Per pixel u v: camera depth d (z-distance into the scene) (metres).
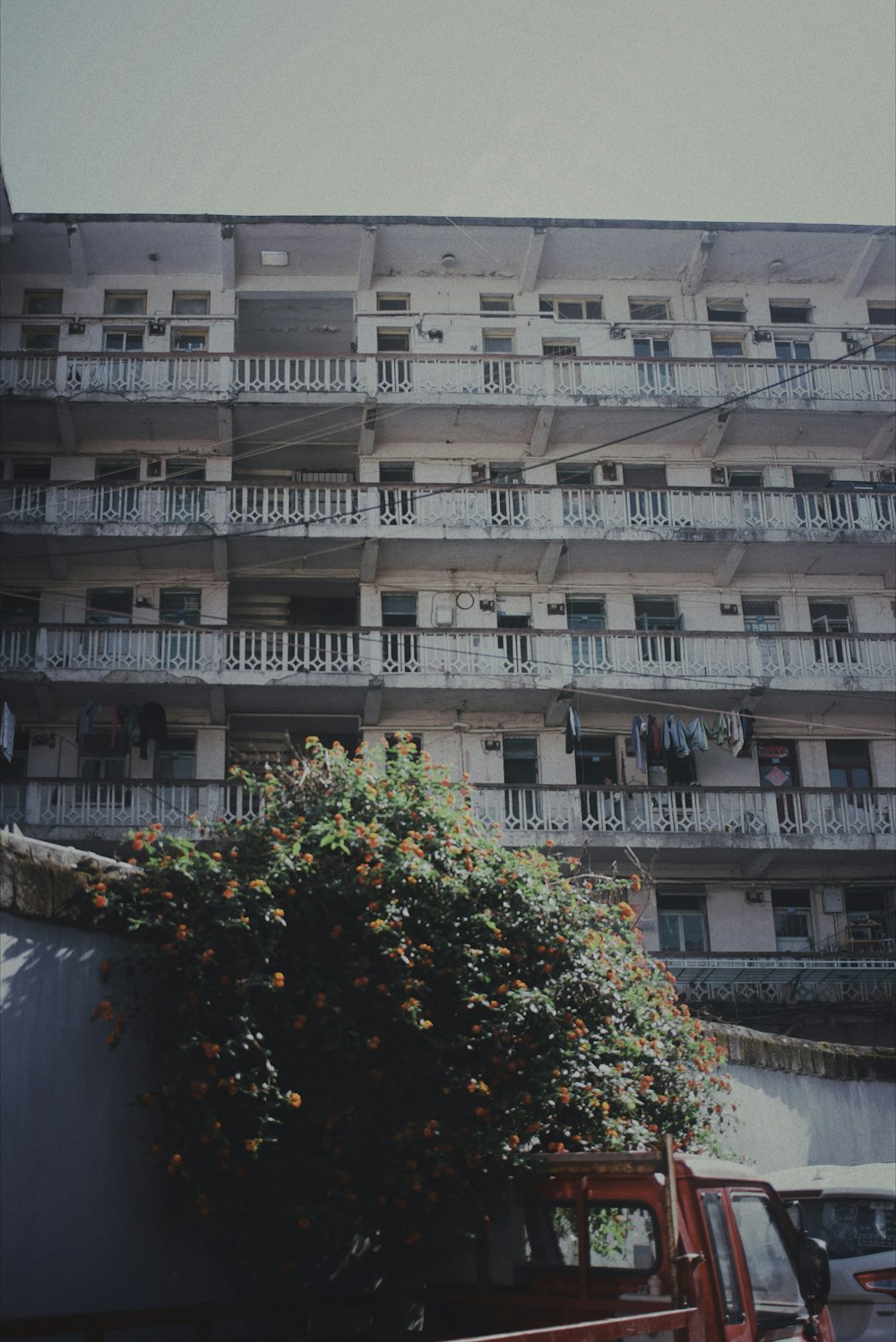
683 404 29.28
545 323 30.88
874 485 29.94
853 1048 17.52
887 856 28.08
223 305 30.34
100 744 27.72
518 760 28.70
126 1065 7.43
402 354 29.16
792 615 30.00
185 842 7.93
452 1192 7.60
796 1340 7.39
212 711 27.52
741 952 26.95
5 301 30.06
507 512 28.59
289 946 8.05
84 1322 6.32
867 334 31.44
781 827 27.75
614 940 9.83
